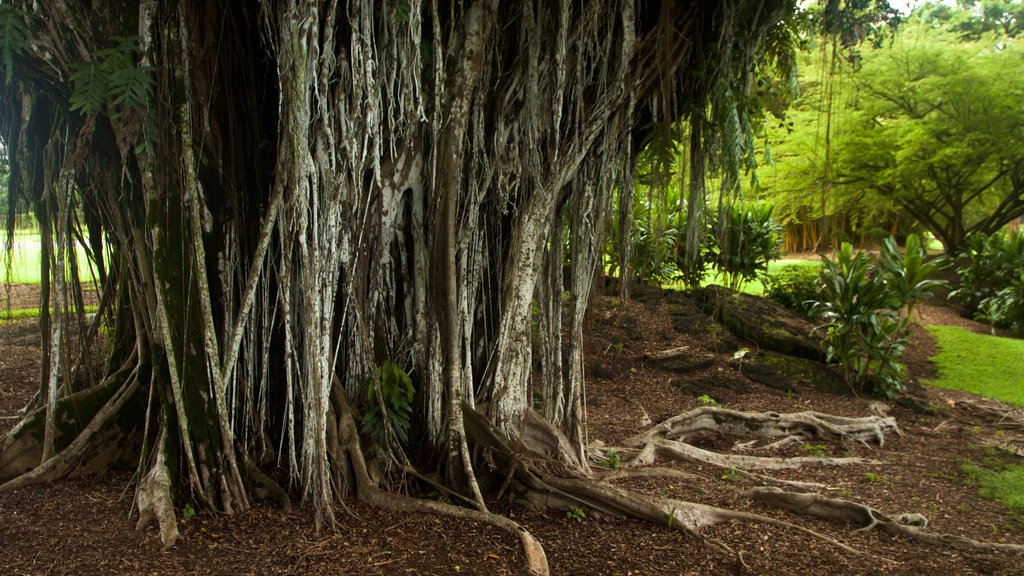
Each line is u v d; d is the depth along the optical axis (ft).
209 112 13.24
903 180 58.75
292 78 12.08
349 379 15.39
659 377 28.99
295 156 12.19
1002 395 29.81
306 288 12.89
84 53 12.29
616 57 15.76
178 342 12.96
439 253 14.74
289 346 13.52
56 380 14.49
